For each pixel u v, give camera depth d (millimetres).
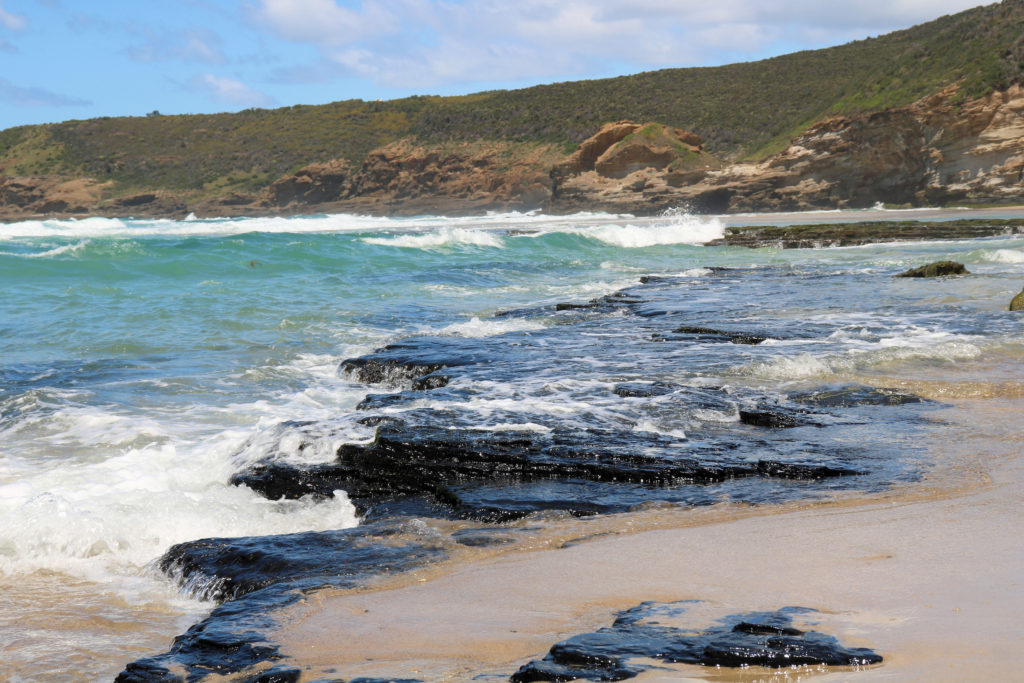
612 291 19734
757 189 77250
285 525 5441
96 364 11336
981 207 64250
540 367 9930
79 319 14867
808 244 34688
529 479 5996
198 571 4633
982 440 6641
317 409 9211
